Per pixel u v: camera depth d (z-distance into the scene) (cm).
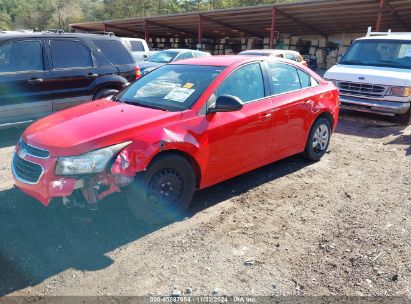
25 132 397
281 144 520
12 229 377
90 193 335
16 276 309
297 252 352
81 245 353
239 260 338
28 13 7319
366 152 679
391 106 860
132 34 3597
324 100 583
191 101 418
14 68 677
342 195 484
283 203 456
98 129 360
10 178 510
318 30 2792
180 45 3694
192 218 412
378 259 342
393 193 494
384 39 987
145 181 365
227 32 3152
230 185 506
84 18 6581
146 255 341
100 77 786
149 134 367
